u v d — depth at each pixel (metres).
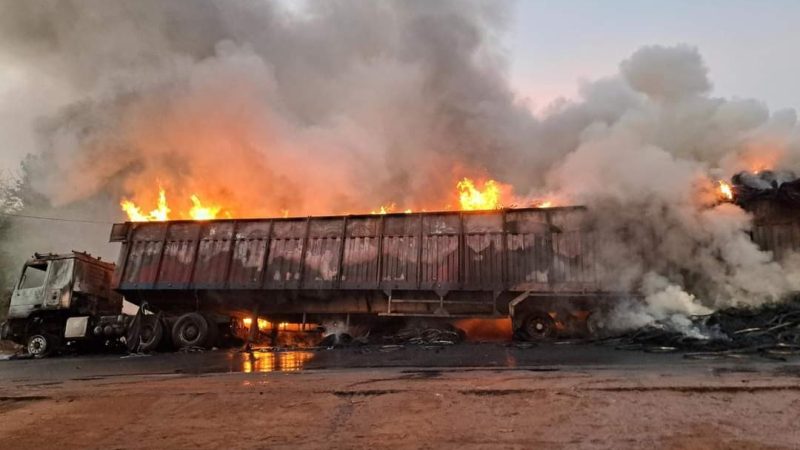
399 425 3.82
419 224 13.34
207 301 14.65
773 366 5.99
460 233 12.96
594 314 11.86
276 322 15.11
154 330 14.10
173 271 14.54
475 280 12.57
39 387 6.60
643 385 4.64
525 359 8.16
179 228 14.88
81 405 5.02
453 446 3.31
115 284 14.73
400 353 9.99
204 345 13.86
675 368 6.10
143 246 14.94
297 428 3.89
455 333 12.52
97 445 3.79
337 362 8.79
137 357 12.48
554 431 3.51
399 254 13.24
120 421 4.39
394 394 4.71
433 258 12.99
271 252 14.09
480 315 12.70
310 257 13.80
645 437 3.31
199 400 4.85
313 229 14.02
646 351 8.45
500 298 12.57
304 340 14.82
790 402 3.97
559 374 5.78
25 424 4.50
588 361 7.50
